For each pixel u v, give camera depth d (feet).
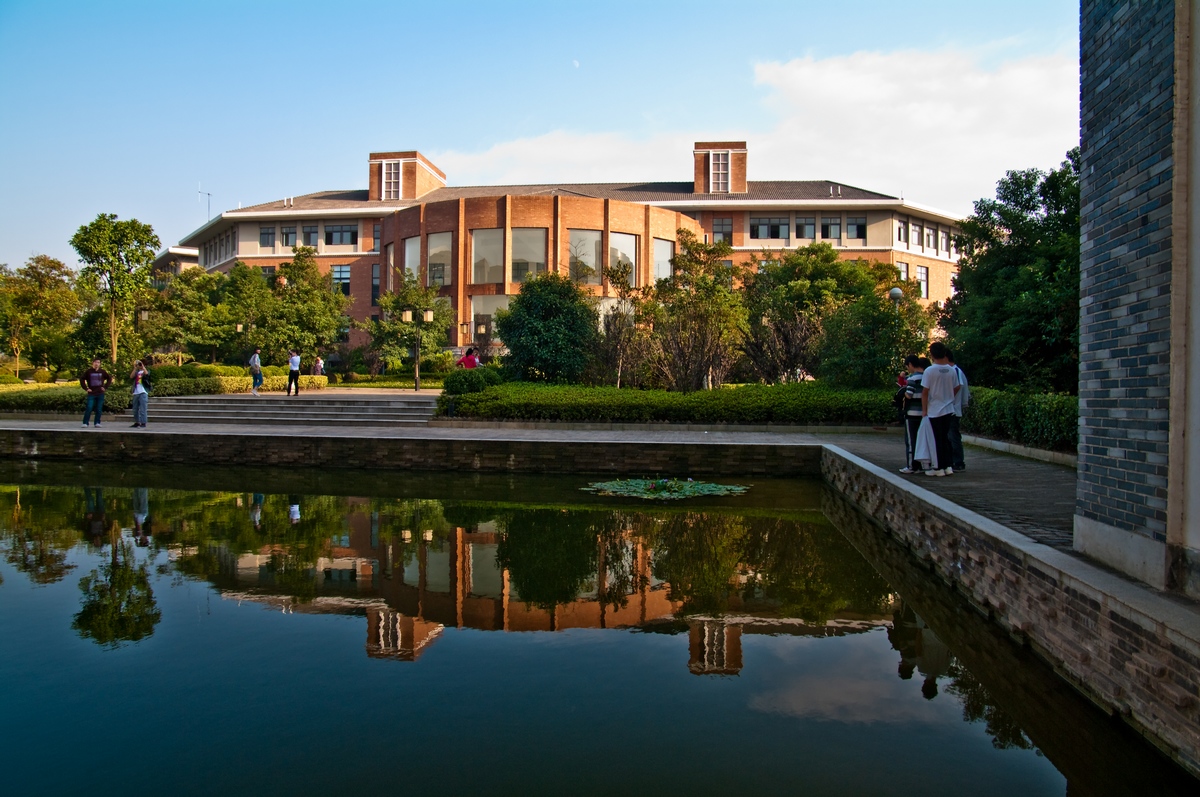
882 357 55.01
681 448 42.09
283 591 20.68
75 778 11.05
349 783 10.87
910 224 129.59
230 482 40.24
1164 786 10.89
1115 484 14.23
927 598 20.22
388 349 96.58
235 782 10.91
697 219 125.80
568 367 64.13
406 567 23.24
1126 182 14.14
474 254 108.06
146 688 14.23
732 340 65.77
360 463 44.52
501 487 38.29
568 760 11.59
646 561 23.99
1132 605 11.79
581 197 106.11
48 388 72.95
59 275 120.67
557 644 16.74
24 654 15.92
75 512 31.86
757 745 12.12
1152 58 13.26
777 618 18.65
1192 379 12.19
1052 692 14.20
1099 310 15.05
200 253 161.17
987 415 40.55
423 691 14.17
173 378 69.41
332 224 134.10
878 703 13.80
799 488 37.91
